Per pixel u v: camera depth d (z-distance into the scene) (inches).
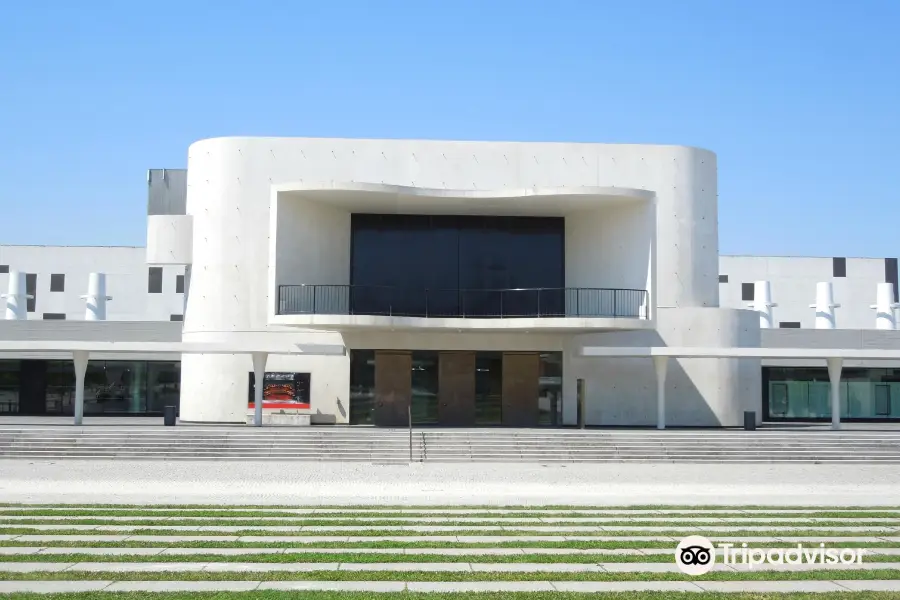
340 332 1509.6
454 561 547.2
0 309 2628.0
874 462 1190.3
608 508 764.0
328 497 825.5
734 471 1079.0
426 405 1520.7
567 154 1565.0
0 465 1074.1
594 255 1501.0
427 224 1529.3
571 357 1535.4
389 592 474.0
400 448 1187.3
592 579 507.2
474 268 1524.4
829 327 2244.1
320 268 1469.0
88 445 1171.9
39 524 663.8
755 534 643.5
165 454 1157.1
